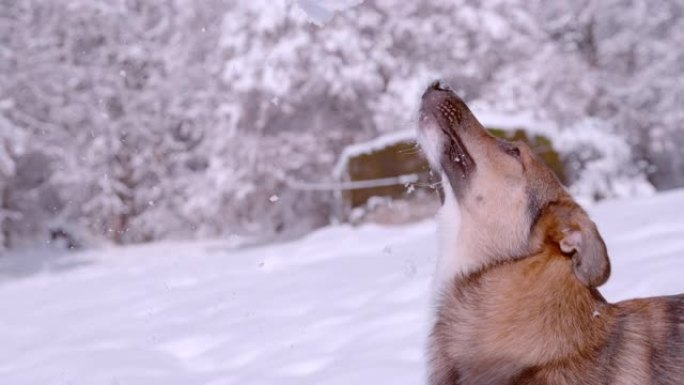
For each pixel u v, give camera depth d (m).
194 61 22.47
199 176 22.61
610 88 26.17
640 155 27.72
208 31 20.94
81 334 7.19
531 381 2.99
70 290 10.41
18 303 9.76
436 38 19.81
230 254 12.18
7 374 6.11
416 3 19.81
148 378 5.54
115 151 23.95
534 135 13.70
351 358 5.15
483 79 20.25
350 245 10.72
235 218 21.97
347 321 6.12
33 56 22.11
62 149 23.14
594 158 17.22
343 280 7.81
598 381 2.91
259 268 9.84
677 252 5.98
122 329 7.15
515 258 3.21
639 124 26.78
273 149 20.98
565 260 3.10
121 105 24.61
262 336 6.17
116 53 23.81
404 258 8.59
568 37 26.78
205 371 5.60
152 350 6.26
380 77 19.67
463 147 3.47
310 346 5.68
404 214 13.11
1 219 22.97
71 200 24.75
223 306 7.47
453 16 19.88
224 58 19.64
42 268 20.20
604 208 10.44
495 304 3.18
